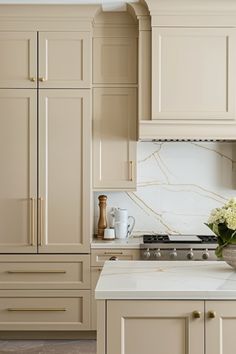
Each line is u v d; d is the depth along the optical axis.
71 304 4.05
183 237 4.34
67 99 4.12
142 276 2.38
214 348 2.06
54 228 4.08
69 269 4.06
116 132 4.26
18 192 4.09
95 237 4.48
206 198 4.64
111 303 2.08
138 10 4.10
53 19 4.11
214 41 4.07
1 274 4.06
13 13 4.08
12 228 4.08
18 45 4.11
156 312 2.07
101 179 4.27
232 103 4.08
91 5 4.07
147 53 4.12
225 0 4.02
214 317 2.05
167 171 4.65
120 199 4.64
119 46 4.27
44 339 4.14
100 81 4.27
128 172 4.27
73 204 4.09
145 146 4.64
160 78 4.08
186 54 4.07
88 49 4.12
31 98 4.10
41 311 4.05
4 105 4.10
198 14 4.06
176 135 4.08
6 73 4.11
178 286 2.14
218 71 4.08
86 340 4.12
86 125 4.11
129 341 2.08
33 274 4.06
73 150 4.11
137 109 4.26
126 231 4.41
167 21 4.07
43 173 4.09
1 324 4.05
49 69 4.12
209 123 4.07
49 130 4.11
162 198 4.64
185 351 2.08
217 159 4.64
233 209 2.39
